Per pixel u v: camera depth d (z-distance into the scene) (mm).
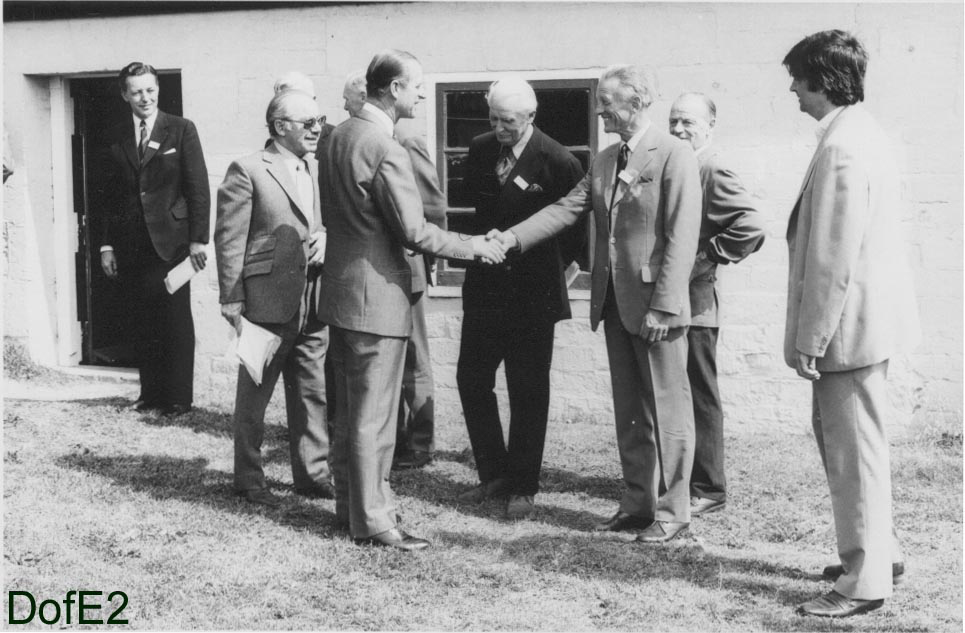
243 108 7324
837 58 3879
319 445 5258
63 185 8133
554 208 4914
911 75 6191
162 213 6668
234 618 3857
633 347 4742
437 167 6988
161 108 8359
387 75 4477
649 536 4676
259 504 5125
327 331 5262
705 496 5152
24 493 5152
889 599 4066
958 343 6234
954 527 4887
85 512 4914
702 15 6461
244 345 4898
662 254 4586
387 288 4496
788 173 6414
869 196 3781
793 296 3965
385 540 4570
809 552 4621
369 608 3959
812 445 6285
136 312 6867
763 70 6398
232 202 4961
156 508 5012
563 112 6918
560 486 5539
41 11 7719
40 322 8141
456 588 4164
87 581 4145
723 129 6480
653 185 4566
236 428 5148
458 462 5984
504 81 4922
